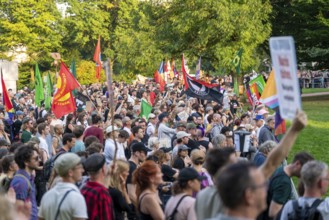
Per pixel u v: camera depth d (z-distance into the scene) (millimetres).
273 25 53438
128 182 12102
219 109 26875
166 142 20891
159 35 52812
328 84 72812
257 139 21688
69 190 9320
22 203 10547
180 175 9555
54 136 19547
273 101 12961
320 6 51062
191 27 50406
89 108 29359
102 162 10086
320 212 8633
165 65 52156
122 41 58250
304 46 54156
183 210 9328
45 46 86125
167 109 28922
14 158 11352
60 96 23016
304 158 10125
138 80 65312
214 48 49281
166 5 53094
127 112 27297
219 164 8328
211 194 7184
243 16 48125
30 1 84812
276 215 10062
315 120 37812
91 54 100812
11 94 40094
